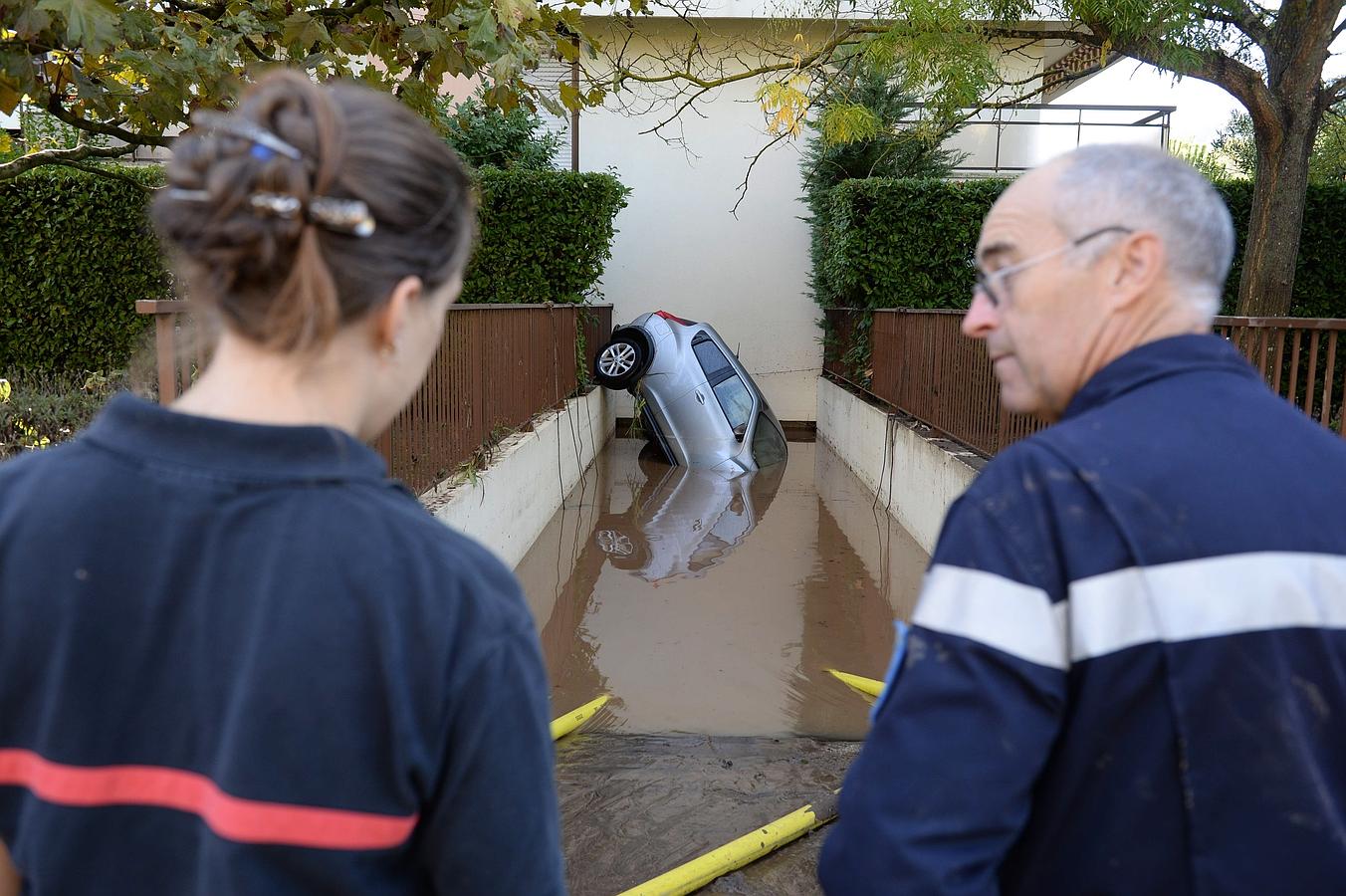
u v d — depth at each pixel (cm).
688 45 1429
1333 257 1129
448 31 424
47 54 406
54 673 93
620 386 1159
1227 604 109
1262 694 108
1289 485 114
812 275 1461
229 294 96
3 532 95
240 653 91
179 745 93
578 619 622
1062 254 128
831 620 628
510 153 1288
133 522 94
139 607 93
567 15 485
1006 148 1441
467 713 94
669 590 689
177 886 94
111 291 1021
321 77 463
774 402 1508
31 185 1000
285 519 93
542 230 1191
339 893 92
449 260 105
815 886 325
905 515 867
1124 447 117
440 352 561
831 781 398
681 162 1472
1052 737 112
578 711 466
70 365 1029
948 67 726
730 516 928
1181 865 111
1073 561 112
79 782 93
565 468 993
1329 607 110
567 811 370
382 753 92
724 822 364
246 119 95
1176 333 128
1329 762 110
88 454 97
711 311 1497
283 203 91
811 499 1009
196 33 408
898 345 971
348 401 102
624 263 1490
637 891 311
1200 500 112
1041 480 116
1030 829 119
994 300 136
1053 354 132
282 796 90
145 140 449
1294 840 107
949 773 110
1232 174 1678
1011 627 112
